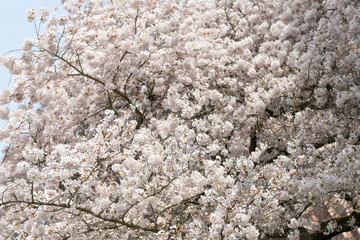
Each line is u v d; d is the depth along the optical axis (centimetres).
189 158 510
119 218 539
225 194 495
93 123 856
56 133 792
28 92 704
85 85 785
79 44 681
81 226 530
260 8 972
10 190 472
